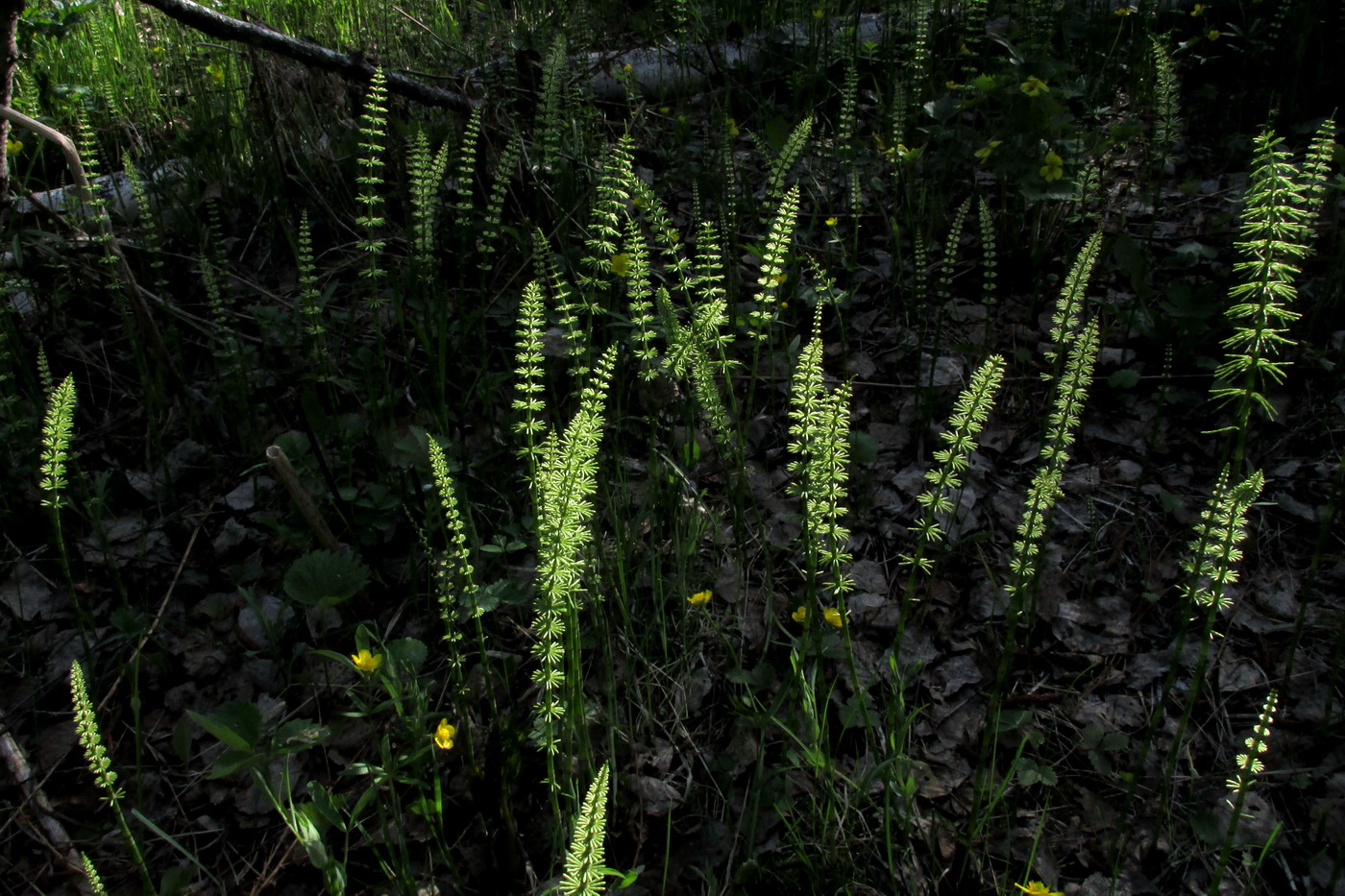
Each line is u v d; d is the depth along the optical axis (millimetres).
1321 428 3068
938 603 2770
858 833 2209
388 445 3068
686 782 2359
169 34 5684
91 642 2846
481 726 2486
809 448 1911
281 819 2387
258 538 3109
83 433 3449
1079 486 3092
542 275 3131
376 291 3236
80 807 2455
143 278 3904
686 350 2516
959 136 4398
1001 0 5637
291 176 4289
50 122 4586
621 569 2467
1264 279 1683
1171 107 3588
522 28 5492
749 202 4152
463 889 2156
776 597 2775
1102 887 2111
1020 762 2297
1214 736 2408
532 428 2133
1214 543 1867
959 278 3898
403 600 2877
